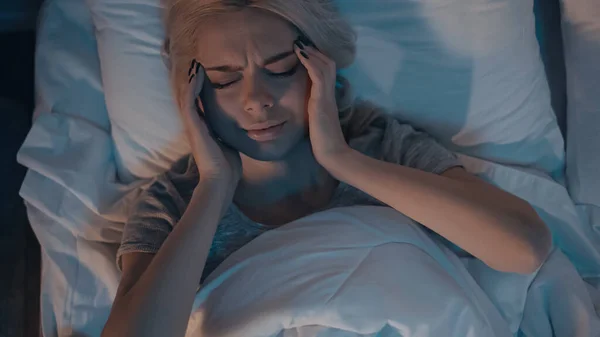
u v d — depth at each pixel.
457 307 0.80
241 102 0.82
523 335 0.99
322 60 0.85
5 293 1.23
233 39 0.80
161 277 0.78
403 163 0.99
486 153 1.07
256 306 0.80
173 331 0.76
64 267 1.07
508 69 1.01
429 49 1.01
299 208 0.99
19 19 1.46
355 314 0.77
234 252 0.88
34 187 1.09
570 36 1.07
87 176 1.10
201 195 0.87
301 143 0.94
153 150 1.10
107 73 1.09
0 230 1.29
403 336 0.78
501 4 0.96
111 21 1.07
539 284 0.98
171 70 0.94
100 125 1.16
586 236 1.06
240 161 0.95
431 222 0.84
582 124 1.06
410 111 1.06
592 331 0.91
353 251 0.83
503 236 0.79
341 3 1.00
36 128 1.11
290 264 0.83
